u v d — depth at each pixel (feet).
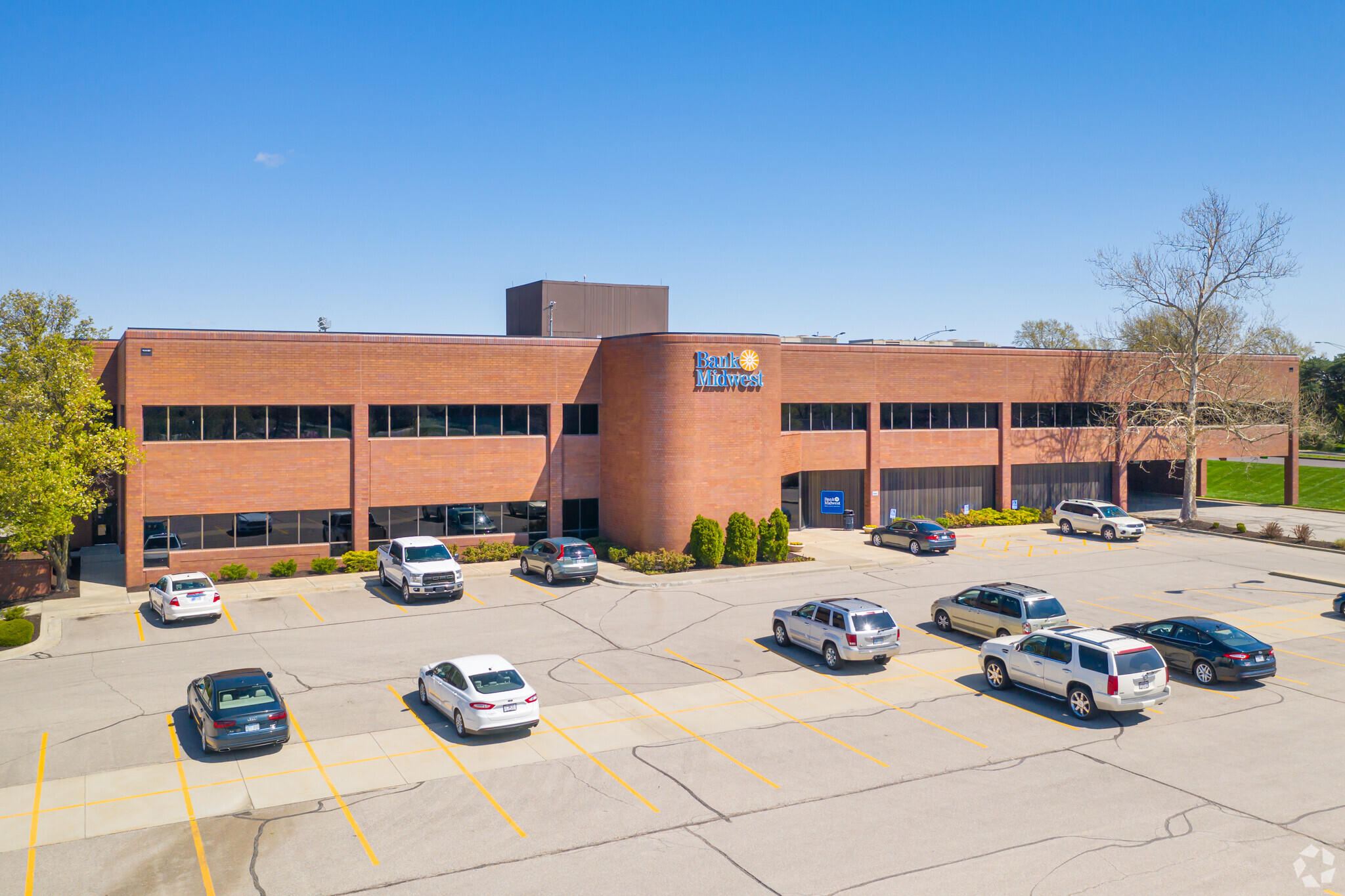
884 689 77.25
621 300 174.40
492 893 44.70
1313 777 59.06
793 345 160.04
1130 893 44.50
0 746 64.03
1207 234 177.68
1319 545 148.66
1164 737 66.28
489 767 60.39
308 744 64.44
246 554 124.26
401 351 131.44
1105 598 111.86
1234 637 79.30
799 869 47.03
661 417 132.98
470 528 137.59
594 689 76.89
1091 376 185.37
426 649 88.63
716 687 77.41
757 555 133.18
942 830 51.47
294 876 46.26
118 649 89.10
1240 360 191.62
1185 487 177.47
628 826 52.01
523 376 139.33
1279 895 44.27
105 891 44.75
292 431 126.31
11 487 102.32
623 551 134.00
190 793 56.24
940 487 176.14
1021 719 70.03
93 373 139.64
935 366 171.22
